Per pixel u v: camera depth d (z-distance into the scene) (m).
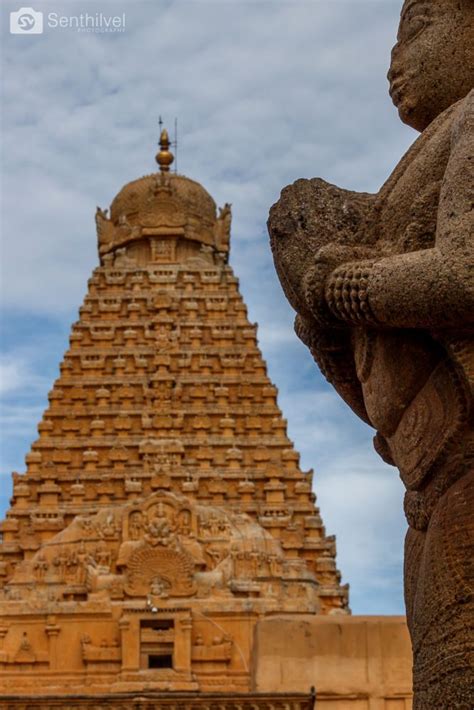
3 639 46.97
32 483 55.72
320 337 9.07
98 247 65.75
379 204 8.78
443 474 8.15
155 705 37.47
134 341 61.44
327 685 36.88
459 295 7.80
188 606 47.03
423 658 7.93
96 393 59.25
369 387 8.66
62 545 49.66
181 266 64.19
